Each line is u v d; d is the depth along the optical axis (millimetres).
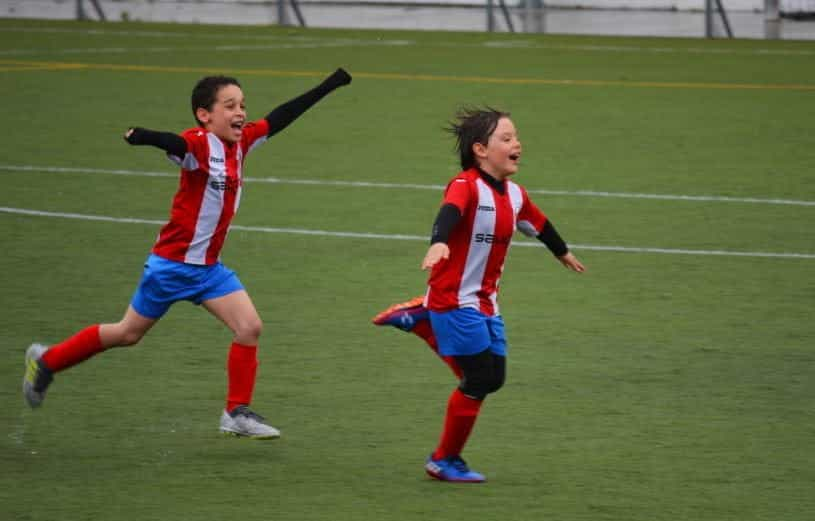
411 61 91875
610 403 22625
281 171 48250
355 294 30688
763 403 22688
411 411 22109
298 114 20891
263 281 31859
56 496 17875
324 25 125875
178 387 23359
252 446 20188
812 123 62000
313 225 38656
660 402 22703
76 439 20422
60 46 100125
